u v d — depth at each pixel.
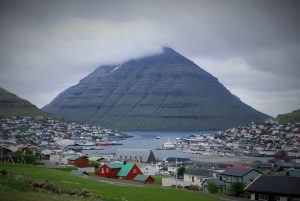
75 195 58.47
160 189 92.44
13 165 105.12
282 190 88.38
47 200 51.38
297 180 91.62
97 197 60.81
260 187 91.62
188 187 129.62
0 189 54.28
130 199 67.12
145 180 131.75
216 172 152.75
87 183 83.81
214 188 119.31
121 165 147.38
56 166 152.12
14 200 49.16
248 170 128.88
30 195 53.22
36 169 101.25
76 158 179.00
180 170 180.62
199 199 78.69
